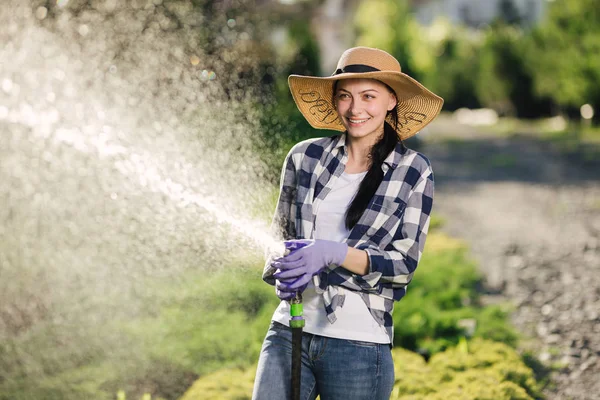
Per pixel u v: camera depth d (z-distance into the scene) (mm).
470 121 50562
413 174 2885
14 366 5238
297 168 3035
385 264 2766
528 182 18703
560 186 17688
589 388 5359
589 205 14578
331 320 2824
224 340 5711
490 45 46250
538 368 5777
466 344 5941
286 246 2748
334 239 2906
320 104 3205
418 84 2861
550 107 44094
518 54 43906
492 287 8375
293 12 21656
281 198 3088
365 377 2830
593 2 31766
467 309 6945
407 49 32219
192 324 5957
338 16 27516
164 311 6152
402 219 2861
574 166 21828
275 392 2896
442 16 64625
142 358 5453
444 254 9711
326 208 2934
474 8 72188
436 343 6066
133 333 5773
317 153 3012
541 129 38312
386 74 2809
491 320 6754
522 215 13625
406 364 5340
